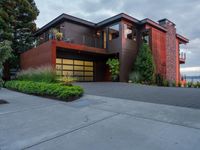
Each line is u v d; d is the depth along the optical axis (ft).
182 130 11.60
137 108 17.94
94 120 14.53
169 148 9.21
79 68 56.24
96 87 37.17
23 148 9.70
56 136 11.32
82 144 10.06
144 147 9.43
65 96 24.02
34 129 12.72
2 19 54.19
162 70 59.82
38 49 48.60
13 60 64.13
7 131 12.38
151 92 29.27
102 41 59.06
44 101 24.44
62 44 44.21
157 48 57.82
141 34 57.77
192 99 21.93
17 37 66.33
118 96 25.48
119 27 52.80
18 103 23.07
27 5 64.59
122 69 51.93
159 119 14.07
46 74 36.14
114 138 10.76
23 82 37.63
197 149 9.02
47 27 62.03
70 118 15.39
